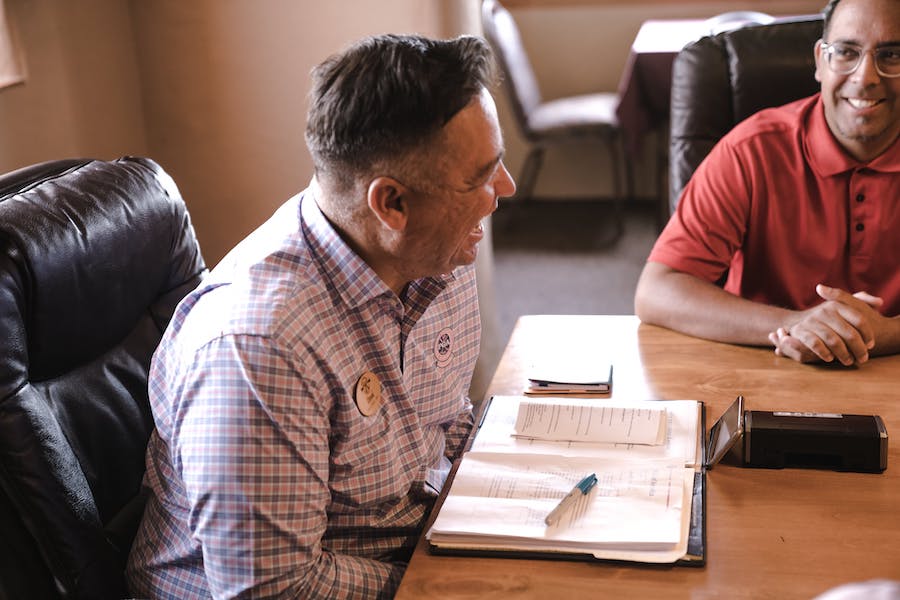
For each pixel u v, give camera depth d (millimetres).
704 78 2049
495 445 1354
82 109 2373
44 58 2240
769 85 2008
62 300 1210
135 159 1445
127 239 1329
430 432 1426
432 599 1067
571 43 4781
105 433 1301
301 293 1162
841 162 1789
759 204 1857
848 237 1837
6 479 1135
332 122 1124
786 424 1276
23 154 2188
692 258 1834
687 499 1204
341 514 1260
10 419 1131
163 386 1224
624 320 1770
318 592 1154
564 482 1228
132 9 2541
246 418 1102
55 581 1175
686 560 1097
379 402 1242
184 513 1231
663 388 1498
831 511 1188
